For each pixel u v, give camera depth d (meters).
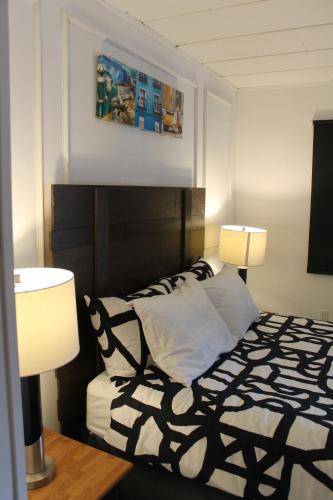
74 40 1.84
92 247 1.95
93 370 1.98
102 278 2.01
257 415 1.56
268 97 3.60
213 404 1.64
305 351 2.20
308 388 1.79
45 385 1.77
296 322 2.68
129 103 2.21
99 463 1.48
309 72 3.14
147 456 1.63
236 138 3.76
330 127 3.40
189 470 1.54
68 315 1.36
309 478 1.39
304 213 3.59
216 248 3.53
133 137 2.31
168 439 1.59
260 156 3.69
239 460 1.49
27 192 1.65
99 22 1.99
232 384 1.80
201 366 1.86
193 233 2.90
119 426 1.70
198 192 2.93
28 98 1.63
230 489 1.49
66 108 1.80
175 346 1.83
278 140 3.61
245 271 3.21
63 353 1.34
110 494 1.51
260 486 1.45
